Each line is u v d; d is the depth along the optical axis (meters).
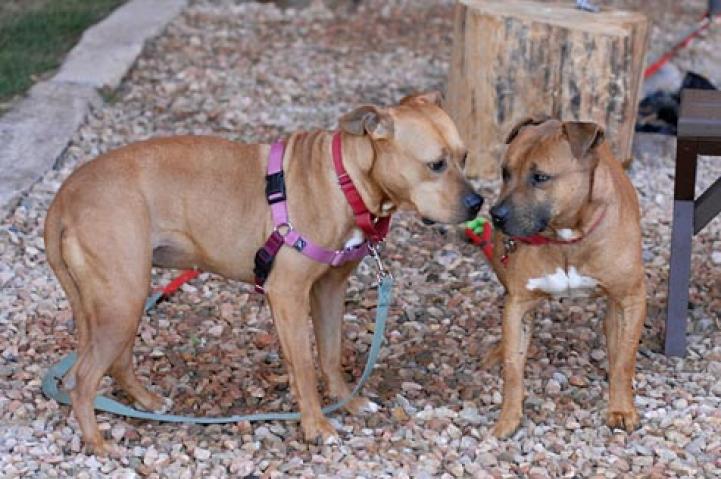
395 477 6.07
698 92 7.80
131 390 6.77
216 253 6.40
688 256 7.40
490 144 10.38
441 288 8.46
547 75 10.08
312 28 15.34
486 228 9.05
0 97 11.77
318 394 6.88
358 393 7.02
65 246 6.07
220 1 16.39
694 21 15.82
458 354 7.55
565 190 6.09
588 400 6.96
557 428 6.62
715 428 6.58
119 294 6.07
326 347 6.83
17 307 8.05
